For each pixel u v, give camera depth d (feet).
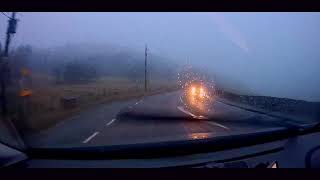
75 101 69.72
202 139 16.49
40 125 38.19
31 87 37.50
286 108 71.31
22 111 35.17
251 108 84.23
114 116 55.93
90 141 27.53
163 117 54.39
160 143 15.92
